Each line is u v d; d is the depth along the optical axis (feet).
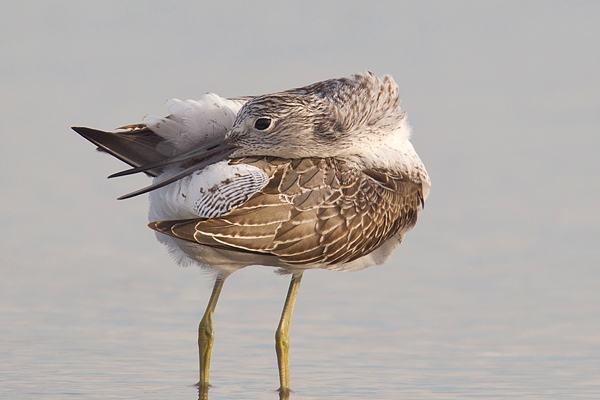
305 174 33.96
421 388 35.17
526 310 44.98
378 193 35.40
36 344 39.60
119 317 43.73
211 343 36.29
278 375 37.09
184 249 34.55
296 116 33.88
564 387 35.06
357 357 39.06
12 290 46.73
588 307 45.27
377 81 36.42
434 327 42.80
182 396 34.24
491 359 38.55
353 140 35.50
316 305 46.16
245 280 50.34
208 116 33.81
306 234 33.35
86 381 35.32
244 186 32.35
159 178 34.24
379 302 46.52
